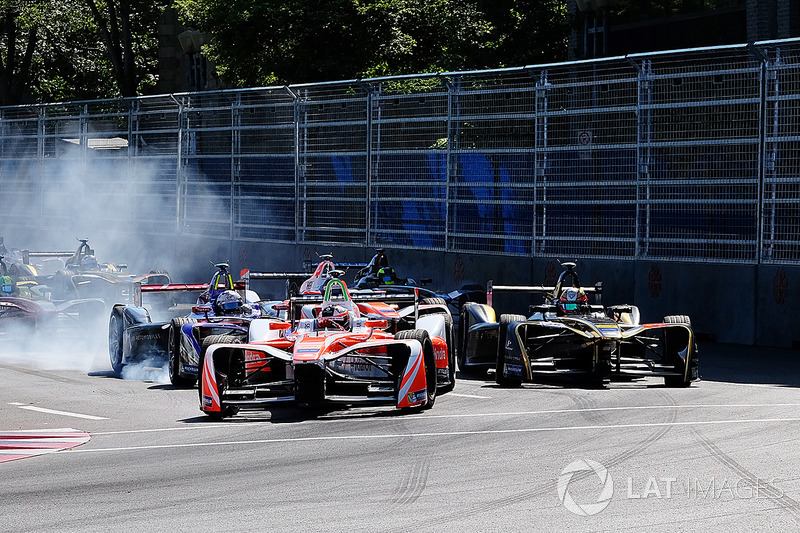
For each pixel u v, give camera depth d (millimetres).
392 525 15570
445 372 30078
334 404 28047
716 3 67938
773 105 40688
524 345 30703
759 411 25438
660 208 44219
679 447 20828
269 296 61188
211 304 34562
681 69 43219
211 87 104188
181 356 32750
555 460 19875
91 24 122750
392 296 31328
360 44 72938
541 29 76188
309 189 58812
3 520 16594
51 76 127500
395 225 54594
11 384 34281
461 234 51656
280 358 25891
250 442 22953
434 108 52344
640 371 30266
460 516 15992
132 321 35938
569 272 33281
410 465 19812
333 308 28469
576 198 47062
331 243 57781
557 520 15625
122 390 32750
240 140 62594
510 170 49500
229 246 63906
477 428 23750
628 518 15656
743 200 41781
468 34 74875
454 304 47000
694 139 43000
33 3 114250
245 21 71688
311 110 58281
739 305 42000
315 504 17016
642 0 73250
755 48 40438
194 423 26109
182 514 16641
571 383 31875
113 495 18141
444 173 52125
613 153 45625
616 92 45312
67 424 26344
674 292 43812
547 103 47688
